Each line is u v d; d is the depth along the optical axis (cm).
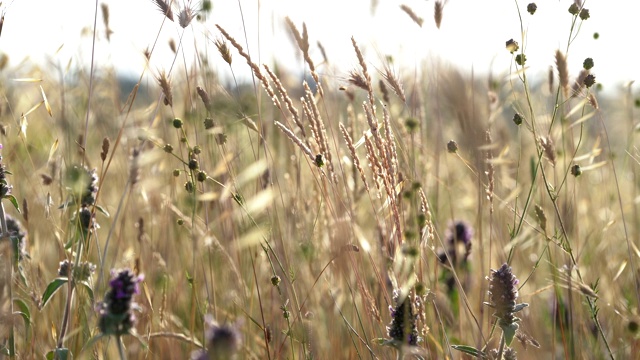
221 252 103
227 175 100
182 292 107
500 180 109
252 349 99
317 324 101
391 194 87
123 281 81
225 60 95
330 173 90
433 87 104
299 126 92
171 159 109
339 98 109
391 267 86
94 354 92
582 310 104
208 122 93
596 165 97
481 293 98
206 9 97
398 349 85
